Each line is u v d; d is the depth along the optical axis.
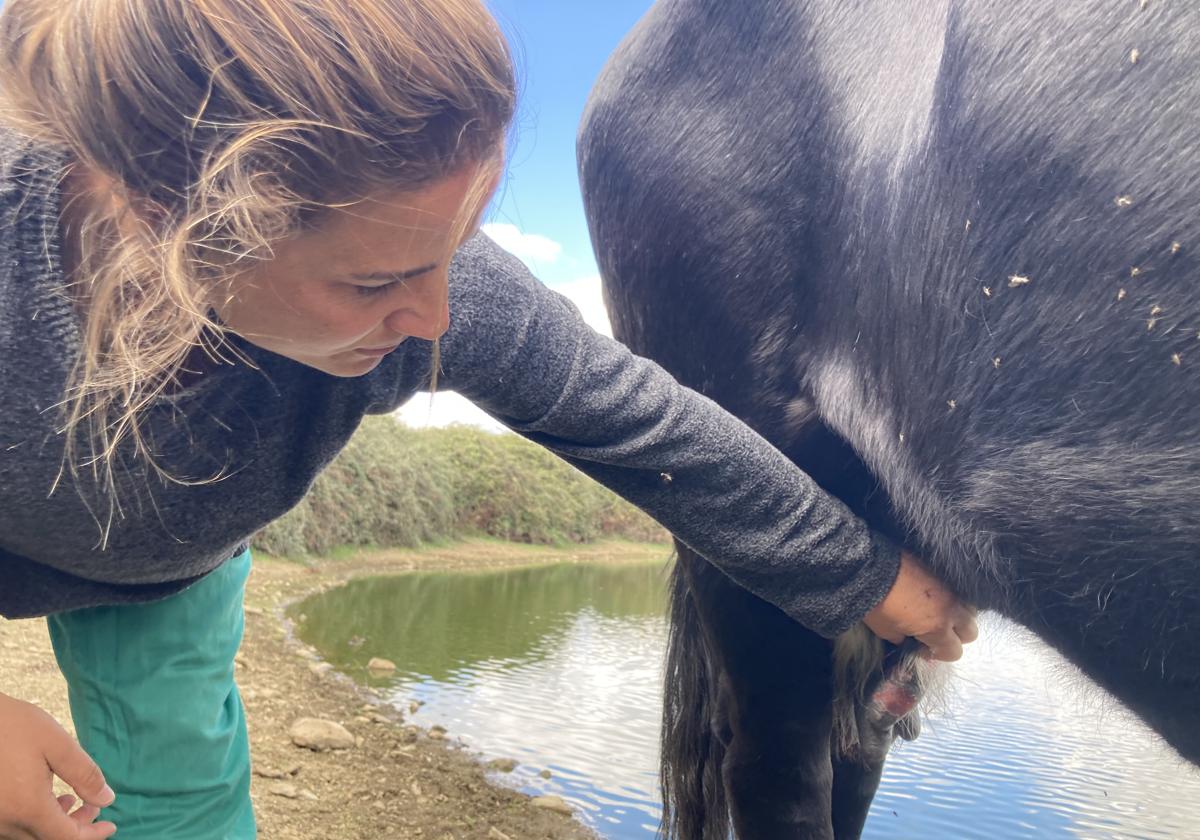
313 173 0.69
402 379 1.16
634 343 2.04
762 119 1.76
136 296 0.82
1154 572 1.17
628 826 3.06
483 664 5.76
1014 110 1.23
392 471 16.30
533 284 1.23
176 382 0.97
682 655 2.14
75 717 1.38
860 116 1.59
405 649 6.21
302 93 0.67
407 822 2.86
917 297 1.39
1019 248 1.23
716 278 1.80
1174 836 2.83
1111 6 1.15
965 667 5.17
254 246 0.71
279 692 4.36
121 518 1.08
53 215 0.89
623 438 1.26
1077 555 1.22
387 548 15.99
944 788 3.26
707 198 1.81
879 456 1.47
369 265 0.77
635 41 2.03
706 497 1.32
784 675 1.81
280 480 1.18
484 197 0.81
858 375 1.54
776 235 1.73
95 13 0.69
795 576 1.39
